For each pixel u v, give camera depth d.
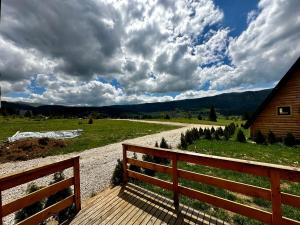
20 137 21.58
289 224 3.07
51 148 15.19
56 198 4.62
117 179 6.51
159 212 4.35
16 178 3.22
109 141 18.88
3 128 33.59
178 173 4.57
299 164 9.52
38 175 3.60
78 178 4.53
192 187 6.32
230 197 5.61
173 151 4.59
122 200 4.93
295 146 14.10
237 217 4.29
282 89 16.50
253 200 5.43
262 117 17.78
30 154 13.50
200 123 48.84
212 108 65.81
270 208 5.02
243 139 16.81
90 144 17.20
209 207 4.77
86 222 4.02
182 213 4.29
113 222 4.00
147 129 31.39
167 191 5.86
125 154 6.04
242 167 3.54
